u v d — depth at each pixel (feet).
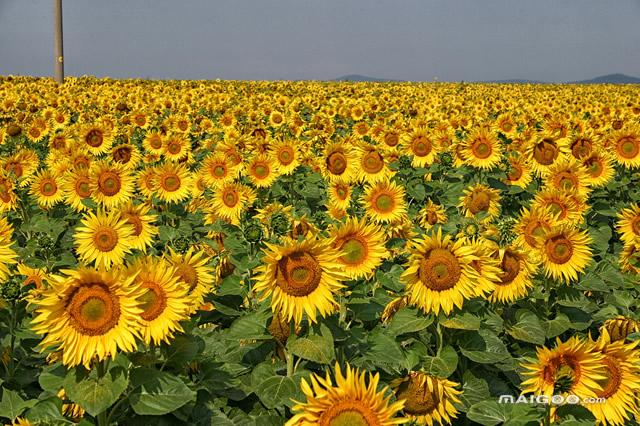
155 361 14.06
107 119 62.13
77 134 53.11
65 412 14.20
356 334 16.46
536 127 67.26
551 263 20.08
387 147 47.29
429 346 17.49
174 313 13.35
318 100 96.89
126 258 24.12
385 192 28.68
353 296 18.08
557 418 14.25
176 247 23.29
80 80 131.03
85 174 32.89
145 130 66.33
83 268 12.03
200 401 15.06
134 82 137.49
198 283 17.42
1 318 16.69
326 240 14.21
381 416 10.21
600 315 21.86
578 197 26.37
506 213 39.37
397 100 101.65
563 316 20.33
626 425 14.69
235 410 15.49
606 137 43.55
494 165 40.06
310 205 38.55
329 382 10.59
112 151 42.16
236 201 31.89
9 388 16.19
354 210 32.71
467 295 15.93
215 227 30.68
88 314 11.96
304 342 14.37
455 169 42.93
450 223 27.84
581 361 13.24
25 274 20.99
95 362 12.39
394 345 15.89
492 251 18.19
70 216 32.76
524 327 18.84
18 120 70.38
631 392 13.44
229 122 68.03
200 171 38.58
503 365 17.49
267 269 14.02
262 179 37.86
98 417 12.63
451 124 63.16
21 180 34.42
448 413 14.73
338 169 37.60
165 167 34.94
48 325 11.85
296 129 63.57
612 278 24.52
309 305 14.12
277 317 15.35
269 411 16.08
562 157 40.32
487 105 96.94
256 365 16.75
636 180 43.80
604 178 37.81
